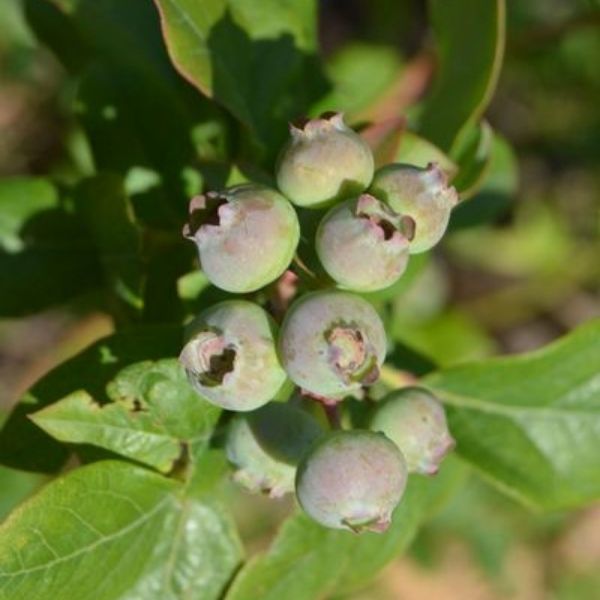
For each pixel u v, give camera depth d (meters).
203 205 0.15
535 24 0.37
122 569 0.17
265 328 0.15
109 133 0.22
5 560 0.16
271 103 0.20
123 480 0.17
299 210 0.16
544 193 0.43
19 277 0.21
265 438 0.16
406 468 0.15
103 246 0.20
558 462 0.20
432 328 0.36
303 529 0.18
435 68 0.26
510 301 0.41
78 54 0.25
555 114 0.41
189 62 0.19
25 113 0.37
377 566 0.19
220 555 0.18
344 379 0.14
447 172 0.19
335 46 0.43
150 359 0.17
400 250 0.15
